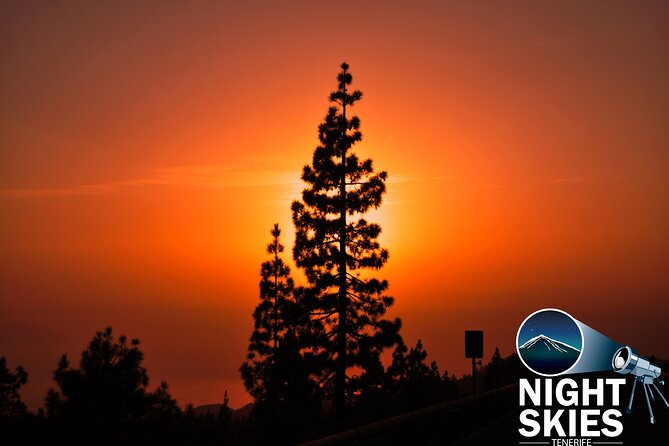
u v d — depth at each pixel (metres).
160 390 82.94
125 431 79.81
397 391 105.38
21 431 77.00
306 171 102.56
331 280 99.25
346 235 100.56
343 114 103.94
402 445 34.66
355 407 98.56
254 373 125.19
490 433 48.22
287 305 104.12
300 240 100.94
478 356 60.75
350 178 102.12
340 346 98.94
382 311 99.25
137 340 82.69
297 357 101.12
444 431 42.72
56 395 79.69
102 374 80.12
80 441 77.94
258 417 119.12
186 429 83.94
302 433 100.50
